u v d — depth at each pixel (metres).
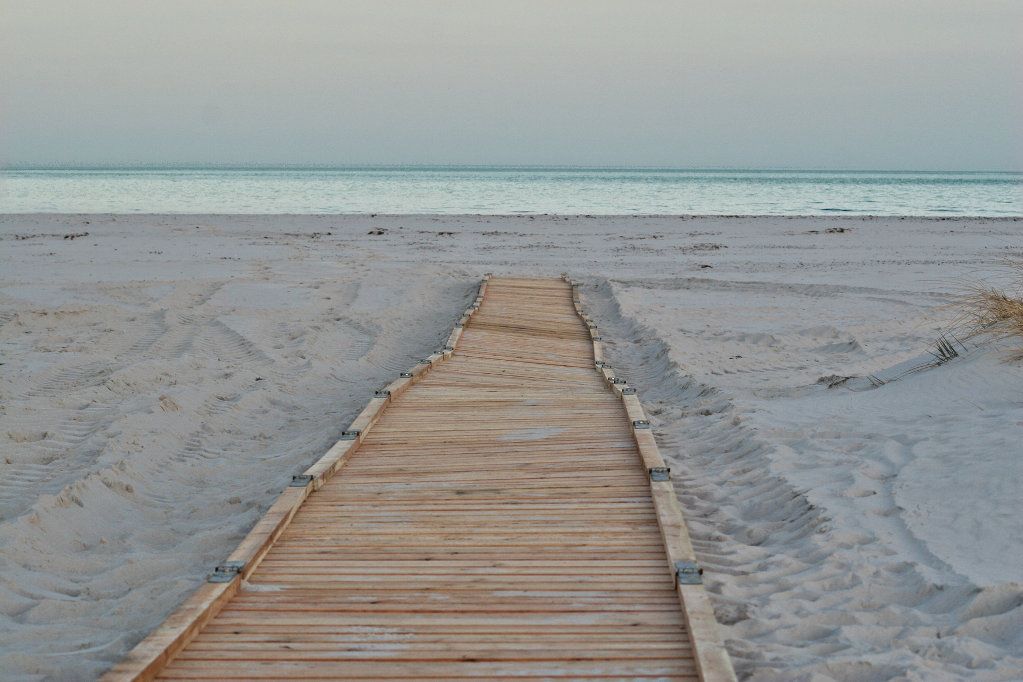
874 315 14.27
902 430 7.03
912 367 9.11
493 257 22.97
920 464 6.12
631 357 11.48
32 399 8.73
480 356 10.79
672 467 6.72
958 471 5.85
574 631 3.69
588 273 19.81
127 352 11.49
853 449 6.79
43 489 6.30
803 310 14.93
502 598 4.01
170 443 7.54
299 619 3.80
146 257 22.09
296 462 6.96
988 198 65.88
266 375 10.27
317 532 4.87
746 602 4.31
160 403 8.52
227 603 3.96
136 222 33.22
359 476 5.90
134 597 4.58
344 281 18.17
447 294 16.91
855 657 3.70
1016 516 5.05
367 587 4.14
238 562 4.21
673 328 13.27
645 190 77.25
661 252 24.23
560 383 9.25
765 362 10.92
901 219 37.00
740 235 29.23
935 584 4.33
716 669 3.19
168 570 5.01
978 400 7.46
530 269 20.66
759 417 7.80
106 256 22.22
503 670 3.37
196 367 10.62
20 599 4.57
